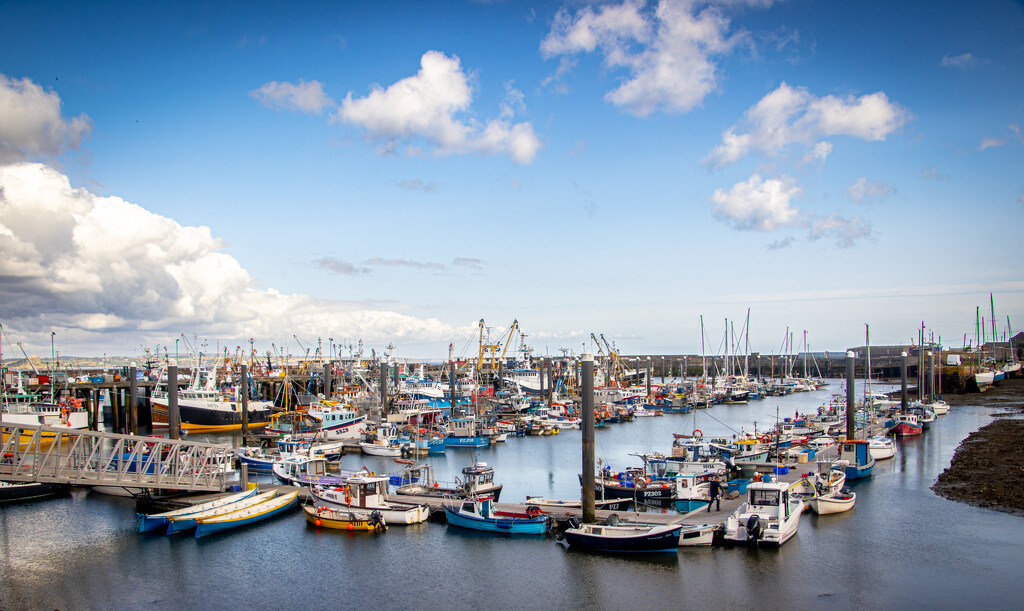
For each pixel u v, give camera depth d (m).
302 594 52.31
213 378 185.38
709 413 194.62
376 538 64.88
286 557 60.31
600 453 122.25
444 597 51.12
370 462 113.19
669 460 87.44
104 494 85.31
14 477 67.06
